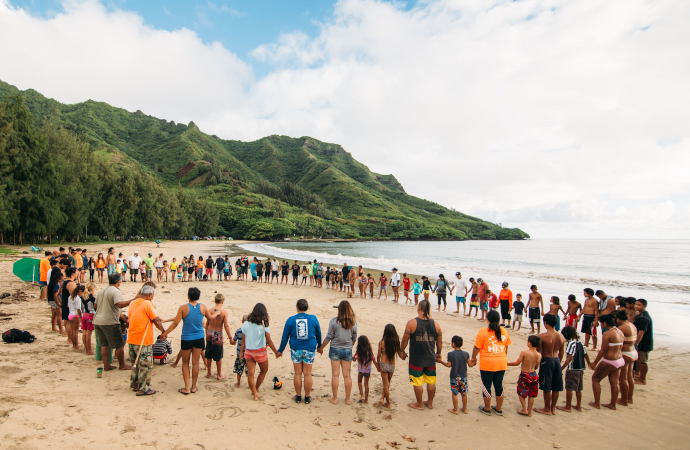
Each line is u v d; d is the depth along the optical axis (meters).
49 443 3.78
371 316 13.68
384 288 18.25
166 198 90.56
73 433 4.04
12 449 3.58
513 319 12.89
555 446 4.72
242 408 5.15
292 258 47.25
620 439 5.00
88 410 4.65
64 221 43.56
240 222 154.25
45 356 6.58
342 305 5.69
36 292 13.38
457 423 5.21
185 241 102.94
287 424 4.79
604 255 64.56
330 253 66.69
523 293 20.64
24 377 5.52
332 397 5.64
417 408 5.61
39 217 37.78
